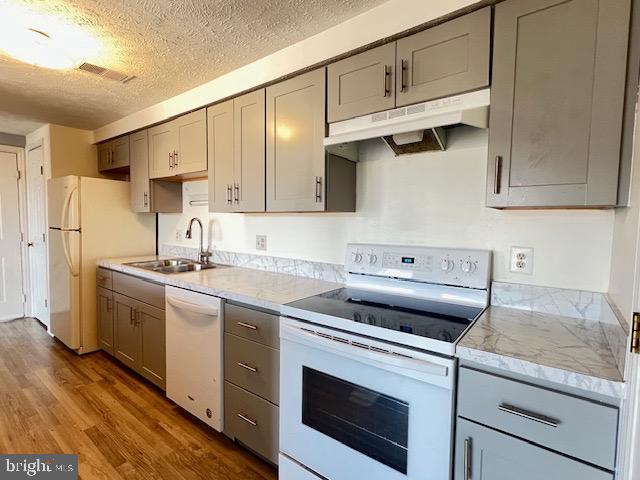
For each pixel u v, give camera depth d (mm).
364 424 1308
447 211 1706
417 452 1164
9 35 1728
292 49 1897
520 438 978
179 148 2688
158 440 1972
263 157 2096
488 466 1036
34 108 2959
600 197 1075
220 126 2354
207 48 1938
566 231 1408
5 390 2492
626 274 950
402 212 1854
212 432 2061
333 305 1574
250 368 1767
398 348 1190
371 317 1391
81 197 3090
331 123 1771
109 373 2801
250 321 1758
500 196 1270
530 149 1201
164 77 2326
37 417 2162
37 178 3818
